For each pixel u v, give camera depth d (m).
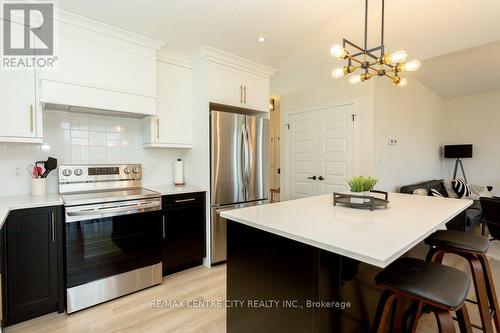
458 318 1.27
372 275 1.49
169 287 2.43
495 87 5.25
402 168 4.50
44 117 2.43
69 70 2.17
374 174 3.78
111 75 2.38
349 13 2.19
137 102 2.53
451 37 2.59
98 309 2.08
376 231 1.21
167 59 2.89
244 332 1.55
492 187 5.27
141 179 2.96
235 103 3.11
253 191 3.22
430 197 2.25
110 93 2.37
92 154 2.69
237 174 3.06
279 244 1.32
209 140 2.85
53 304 2.00
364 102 3.84
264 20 2.29
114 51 2.39
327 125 4.32
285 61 3.24
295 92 4.82
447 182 5.03
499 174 5.47
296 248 1.23
